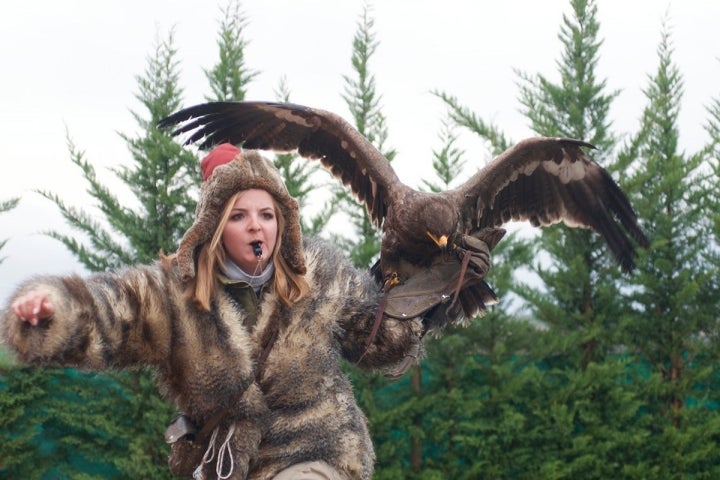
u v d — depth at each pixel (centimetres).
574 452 1331
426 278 443
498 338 1390
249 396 369
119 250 1392
